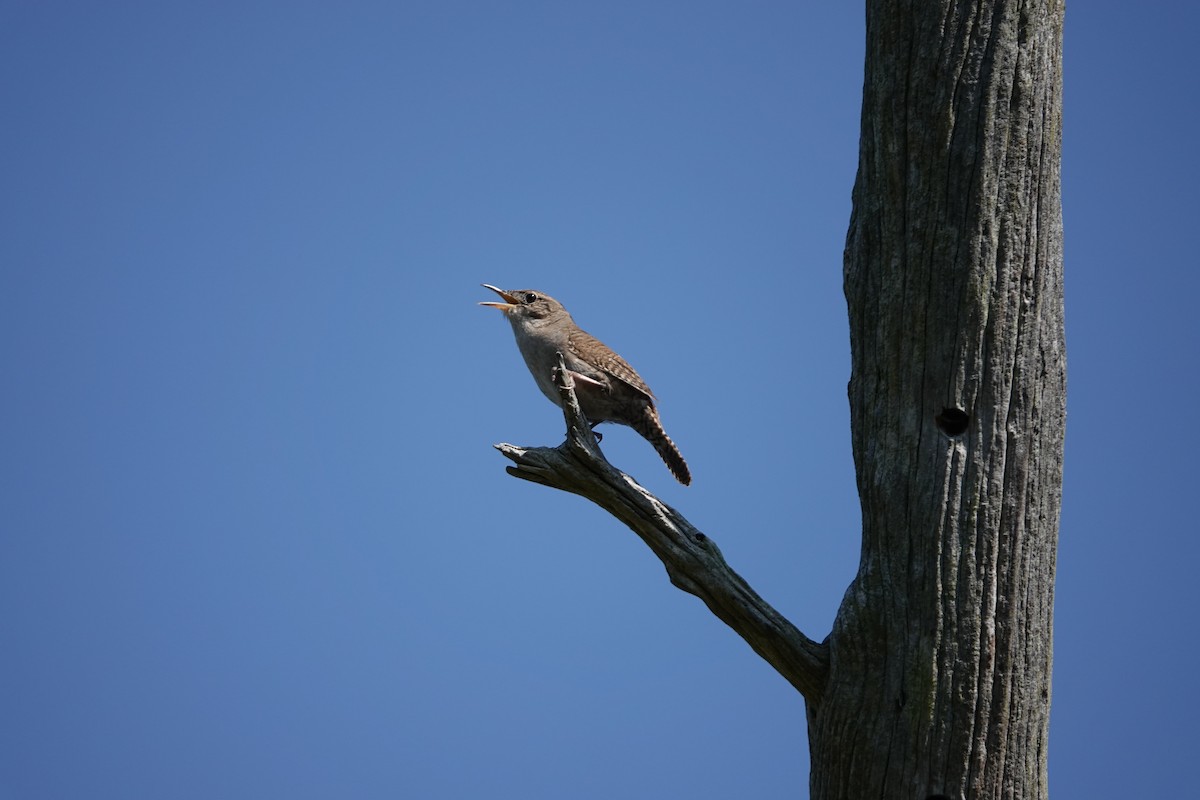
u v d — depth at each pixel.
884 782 9.85
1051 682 10.07
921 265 10.08
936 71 10.05
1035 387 9.91
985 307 9.88
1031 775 9.81
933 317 10.02
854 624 10.16
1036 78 9.94
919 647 9.81
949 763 9.70
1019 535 9.81
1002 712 9.70
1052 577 10.03
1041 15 9.97
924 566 9.87
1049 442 9.98
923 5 10.15
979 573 9.76
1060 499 10.13
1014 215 9.91
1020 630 9.77
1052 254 10.04
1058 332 10.10
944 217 10.01
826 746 10.25
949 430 10.05
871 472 10.30
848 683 10.16
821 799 10.32
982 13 9.96
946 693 9.70
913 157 10.16
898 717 9.86
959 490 9.84
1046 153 9.99
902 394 10.16
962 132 9.96
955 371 9.93
